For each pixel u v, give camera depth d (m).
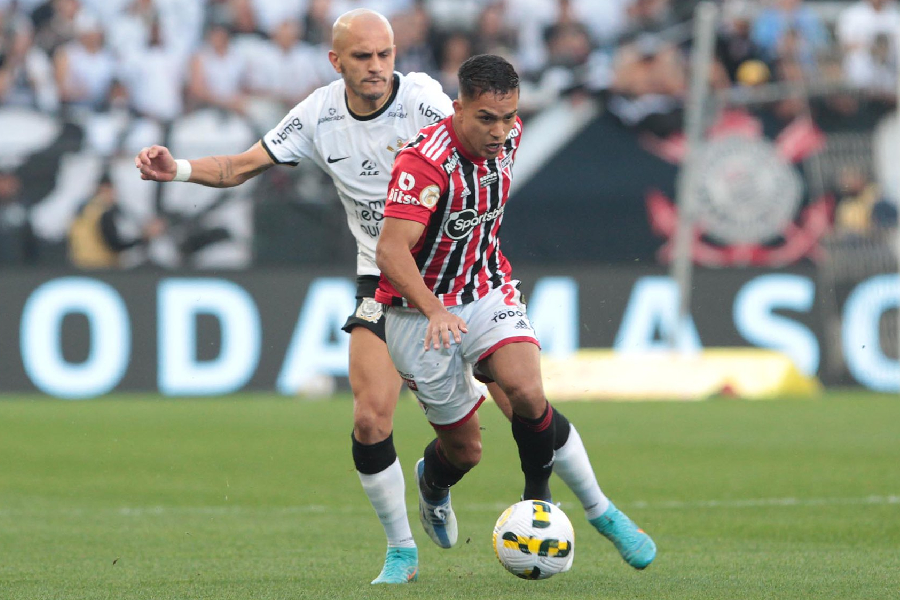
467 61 14.77
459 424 16.58
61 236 50.88
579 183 53.16
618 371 49.69
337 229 50.59
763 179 52.94
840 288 51.81
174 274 48.78
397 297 16.12
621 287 50.53
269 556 18.25
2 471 29.27
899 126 54.81
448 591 14.99
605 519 16.45
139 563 17.58
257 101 55.31
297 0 57.28
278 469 29.45
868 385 51.66
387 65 17.53
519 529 14.98
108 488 26.59
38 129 53.56
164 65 55.38
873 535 19.86
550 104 53.75
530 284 50.38
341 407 44.22
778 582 15.50
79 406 44.41
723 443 34.09
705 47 50.38
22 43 55.41
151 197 51.03
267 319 49.16
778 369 50.31
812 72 57.00
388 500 16.14
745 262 52.84
